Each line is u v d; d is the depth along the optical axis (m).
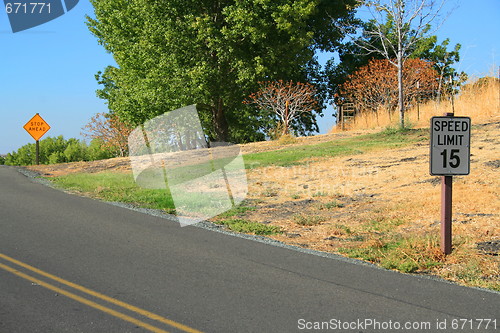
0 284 6.09
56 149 92.44
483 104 21.91
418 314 5.38
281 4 28.98
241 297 5.79
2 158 109.69
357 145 19.58
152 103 29.98
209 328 4.88
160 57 29.70
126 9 33.25
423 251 7.84
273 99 29.66
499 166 13.02
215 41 28.33
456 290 6.28
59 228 9.36
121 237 8.72
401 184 12.84
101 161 25.25
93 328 4.81
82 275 6.51
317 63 39.06
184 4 29.31
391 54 36.91
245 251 8.00
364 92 31.06
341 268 7.16
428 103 25.77
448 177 7.78
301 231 9.74
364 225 9.83
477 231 8.76
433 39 36.53
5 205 11.77
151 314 5.20
